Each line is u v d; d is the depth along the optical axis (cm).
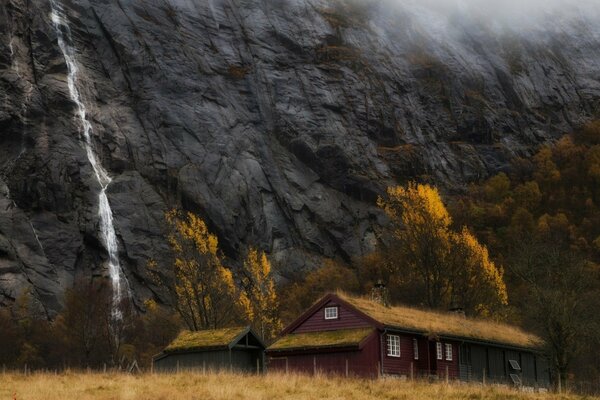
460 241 9175
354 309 5841
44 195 12281
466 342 6325
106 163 13538
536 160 18262
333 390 4188
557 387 5350
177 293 8612
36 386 4200
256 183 14212
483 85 19488
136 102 14500
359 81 17225
